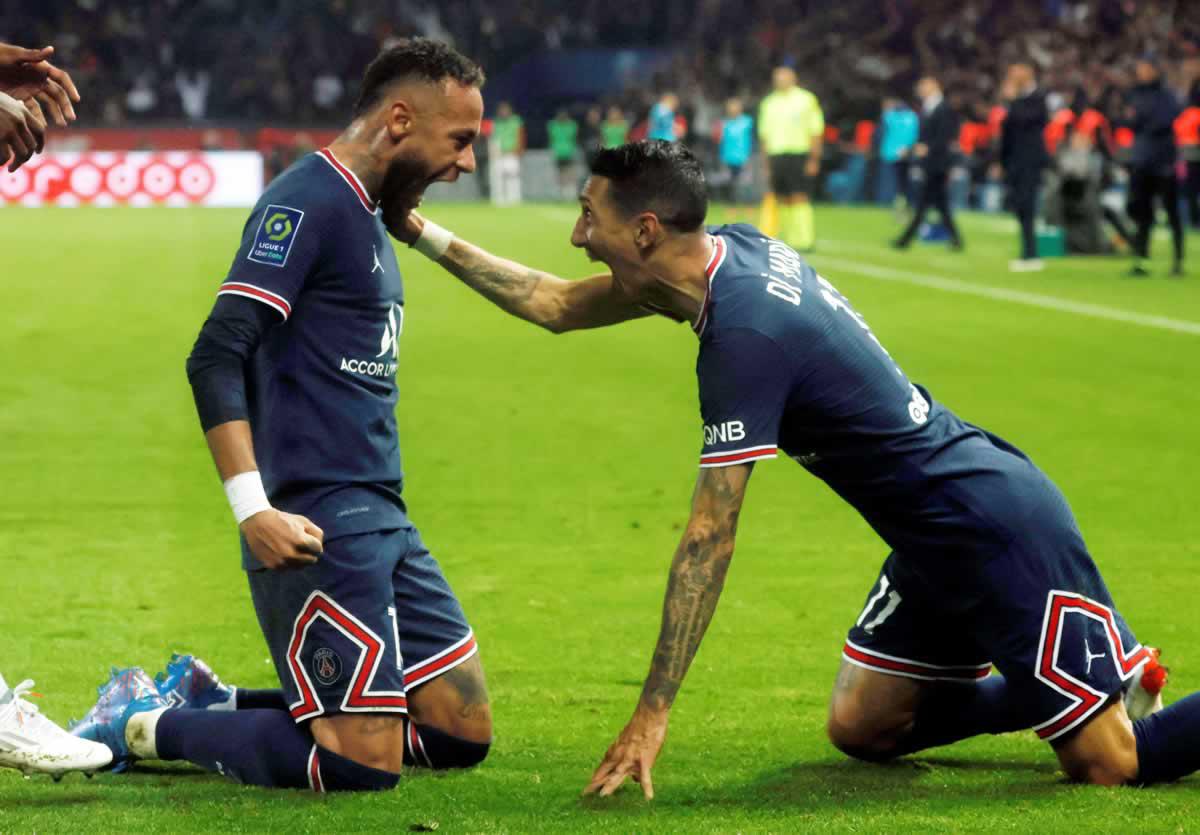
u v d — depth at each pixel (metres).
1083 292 22.88
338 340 5.26
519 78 56.22
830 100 49.25
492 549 9.20
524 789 5.34
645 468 11.59
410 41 5.29
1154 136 24.67
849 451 5.22
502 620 7.75
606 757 5.13
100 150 48.50
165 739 5.40
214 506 10.15
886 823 4.91
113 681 5.57
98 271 25.11
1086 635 5.27
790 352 5.02
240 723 5.33
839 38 52.03
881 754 5.72
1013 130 26.44
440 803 5.14
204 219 37.88
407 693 5.52
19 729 5.10
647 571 8.74
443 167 5.33
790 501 10.60
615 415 13.78
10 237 31.75
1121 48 47.91
